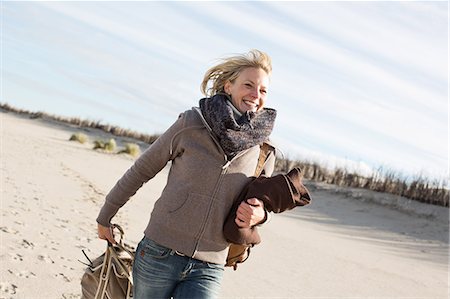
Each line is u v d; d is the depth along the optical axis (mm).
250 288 8328
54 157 22656
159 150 3410
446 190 28609
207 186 3311
